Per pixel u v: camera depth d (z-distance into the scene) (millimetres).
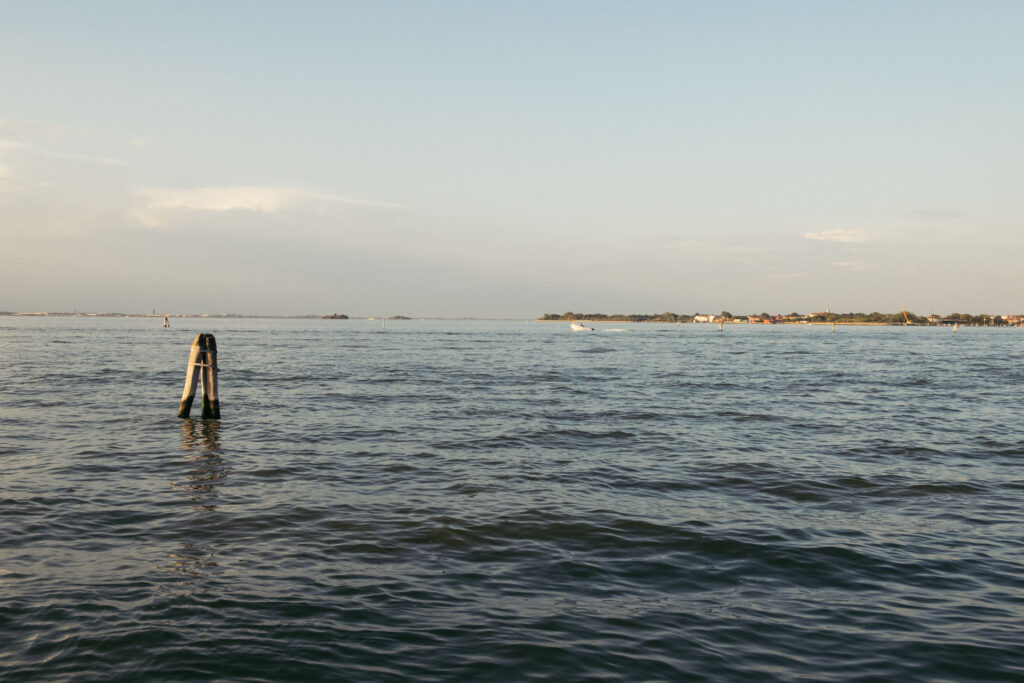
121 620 7391
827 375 46125
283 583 8562
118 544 10023
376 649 6848
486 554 9789
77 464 15758
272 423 22641
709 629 7422
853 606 8078
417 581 8711
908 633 7363
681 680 6336
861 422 23781
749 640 7176
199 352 23094
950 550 10133
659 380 41062
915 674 6492
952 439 20266
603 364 57375
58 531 10578
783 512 12219
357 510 12023
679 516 11875
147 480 14258
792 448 18672
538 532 10836
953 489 14023
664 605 8070
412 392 32875
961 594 8453
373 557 9602
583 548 10102
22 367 45812
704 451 18172
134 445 18375
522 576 8945
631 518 11680
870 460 17062
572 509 12219
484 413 25422
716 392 34000
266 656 6652
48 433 20094
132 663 6477
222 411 25609
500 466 16031
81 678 6188
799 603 8164
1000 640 7195
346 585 8523
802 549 10117
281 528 10930
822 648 7008
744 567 9375
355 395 31391
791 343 121500
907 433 21391
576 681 6281
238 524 11117
